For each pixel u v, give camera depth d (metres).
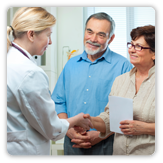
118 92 1.20
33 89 0.91
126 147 1.12
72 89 1.57
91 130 1.51
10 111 0.95
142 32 1.07
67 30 1.86
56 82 1.82
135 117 1.11
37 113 0.94
